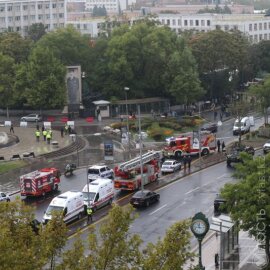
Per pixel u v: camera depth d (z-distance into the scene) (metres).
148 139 188.38
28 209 68.25
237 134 192.50
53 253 64.50
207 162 157.62
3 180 146.75
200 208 120.94
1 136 184.38
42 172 135.12
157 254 63.19
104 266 62.97
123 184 134.62
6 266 59.69
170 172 148.62
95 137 193.25
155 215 117.56
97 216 117.50
